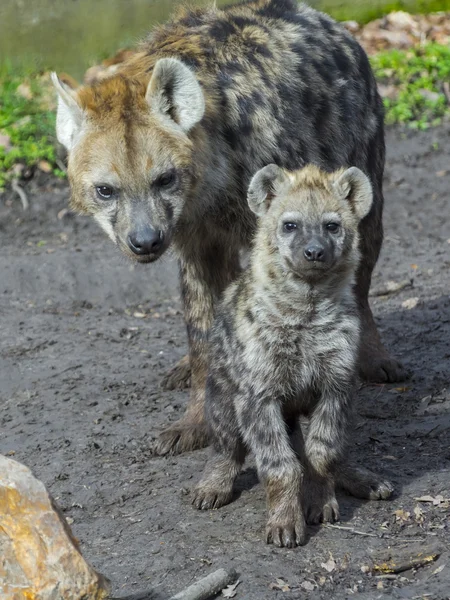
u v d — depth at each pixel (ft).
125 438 34.81
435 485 29.14
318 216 27.27
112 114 30.58
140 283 51.83
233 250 35.04
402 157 67.51
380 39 79.56
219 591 24.21
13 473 21.38
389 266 53.26
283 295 27.04
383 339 43.24
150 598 24.25
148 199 30.55
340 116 35.45
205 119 31.81
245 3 36.73
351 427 28.19
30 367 41.68
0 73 72.84
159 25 35.91
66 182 64.59
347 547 26.02
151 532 27.84
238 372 27.45
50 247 57.31
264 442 26.91
